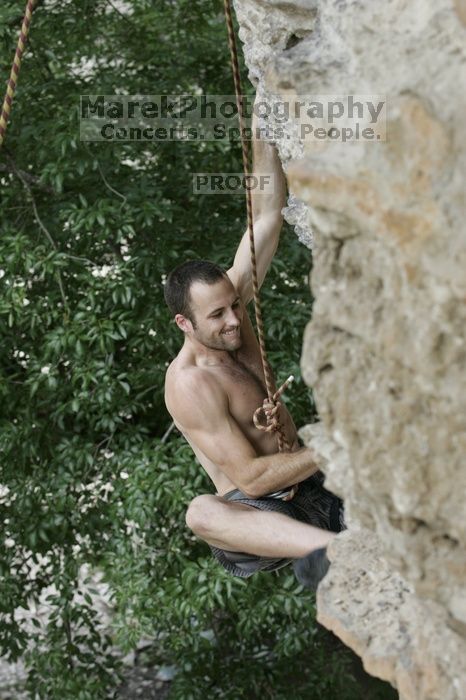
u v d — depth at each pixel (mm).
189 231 7223
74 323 6617
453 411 2328
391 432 2441
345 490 2764
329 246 2516
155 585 6930
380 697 7734
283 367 6668
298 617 7020
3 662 9258
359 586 3021
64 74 7570
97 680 7734
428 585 2512
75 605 7723
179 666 7789
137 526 7297
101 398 6684
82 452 7078
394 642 2848
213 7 7383
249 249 4121
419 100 2324
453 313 2281
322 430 2871
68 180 7273
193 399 3852
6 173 7582
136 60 7574
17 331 7301
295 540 3713
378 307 2410
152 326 6750
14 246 6625
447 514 2412
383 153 2359
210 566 6613
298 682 7793
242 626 7445
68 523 7395
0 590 7352
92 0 7344
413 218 2295
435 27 2553
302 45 3100
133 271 6836
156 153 7352
